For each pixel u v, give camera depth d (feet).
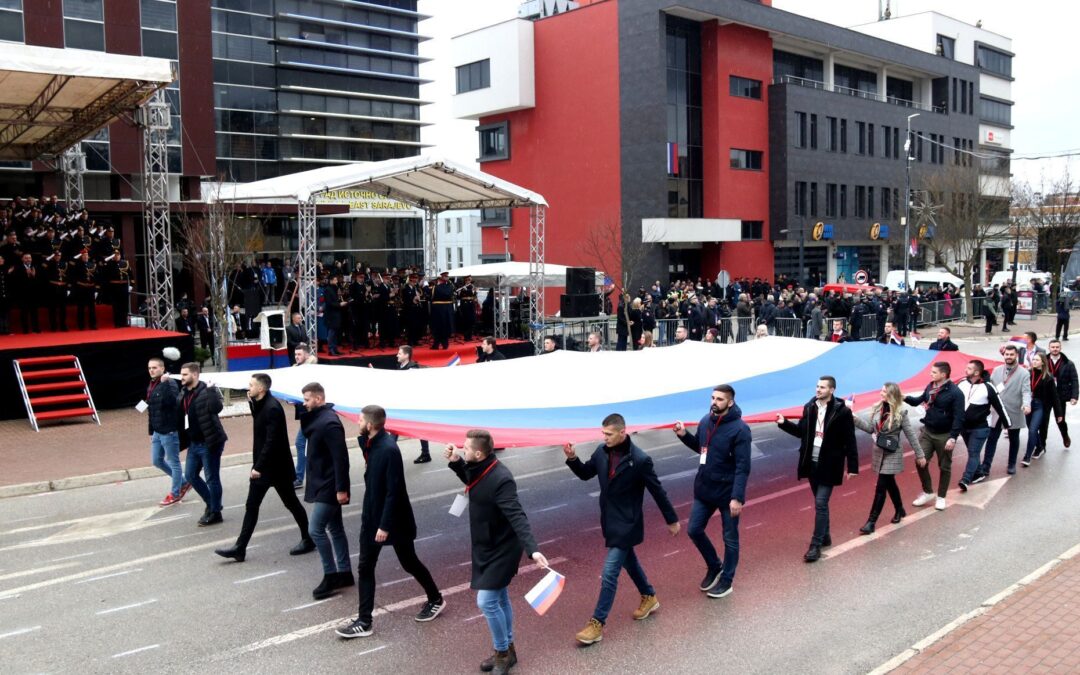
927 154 198.80
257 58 182.29
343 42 228.22
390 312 74.95
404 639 23.61
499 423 30.68
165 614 25.54
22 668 22.03
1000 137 234.99
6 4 115.96
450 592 27.27
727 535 26.07
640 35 140.97
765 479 41.73
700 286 133.18
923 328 122.31
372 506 23.71
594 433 29.48
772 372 44.32
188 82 131.54
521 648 22.85
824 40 164.96
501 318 91.61
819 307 98.27
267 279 96.89
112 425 54.39
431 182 78.84
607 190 147.43
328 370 39.06
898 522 33.88
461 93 166.61
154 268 73.00
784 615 24.71
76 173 90.02
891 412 32.53
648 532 33.45
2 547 32.12
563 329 88.89
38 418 53.42
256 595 27.04
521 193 80.43
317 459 26.96
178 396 36.86
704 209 151.33
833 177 169.68
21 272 62.08
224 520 35.42
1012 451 41.63
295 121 214.07
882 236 183.42
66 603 26.48
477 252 243.40
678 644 22.85
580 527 33.88
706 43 149.07
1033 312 138.51
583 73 149.59
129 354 60.13
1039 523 33.55
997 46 231.09
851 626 23.82
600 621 22.94
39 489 40.09
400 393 34.73
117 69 59.72
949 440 35.45
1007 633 22.00
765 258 161.07
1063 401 45.98
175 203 120.16
